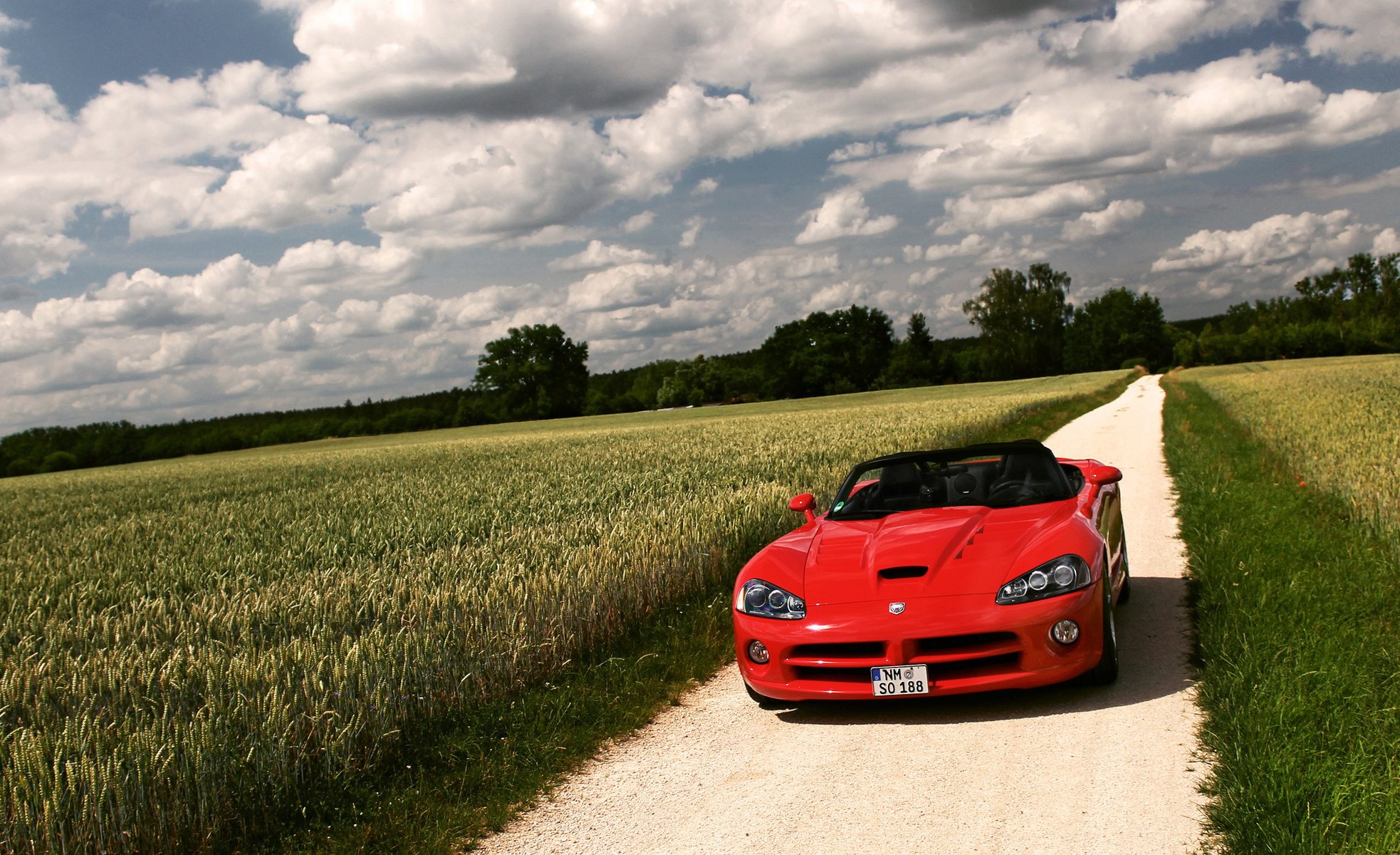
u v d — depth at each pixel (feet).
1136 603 19.60
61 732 13.04
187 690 15.19
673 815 11.53
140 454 332.80
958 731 13.32
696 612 21.08
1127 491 36.45
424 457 106.63
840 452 52.54
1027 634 13.38
